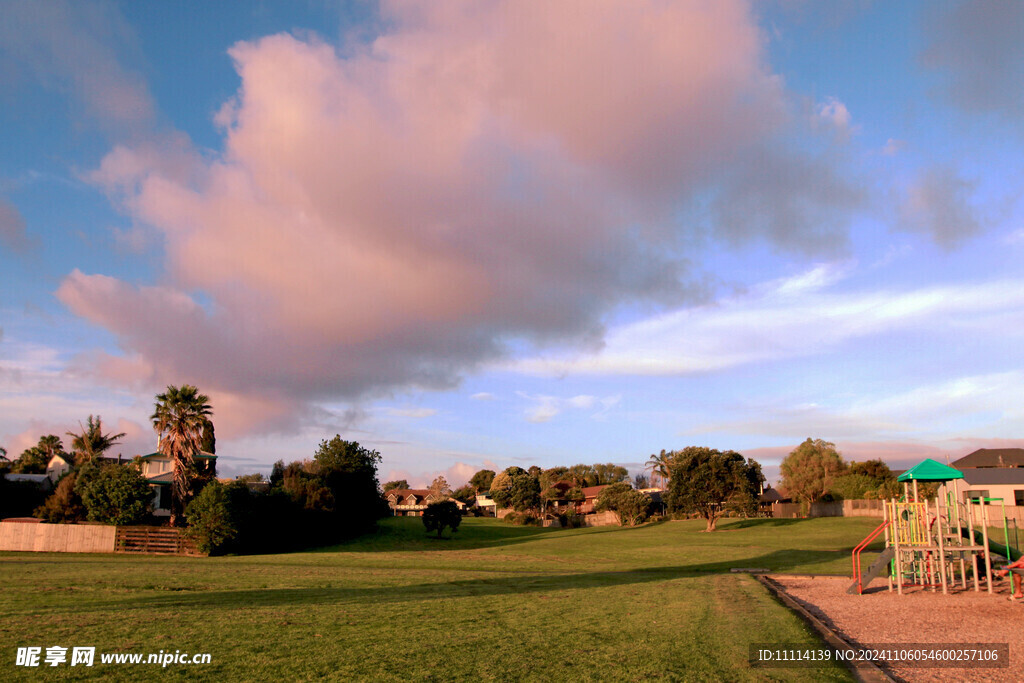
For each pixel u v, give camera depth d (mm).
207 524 35281
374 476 54500
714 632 11898
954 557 22016
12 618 11898
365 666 8727
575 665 9078
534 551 40031
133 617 12211
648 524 81750
